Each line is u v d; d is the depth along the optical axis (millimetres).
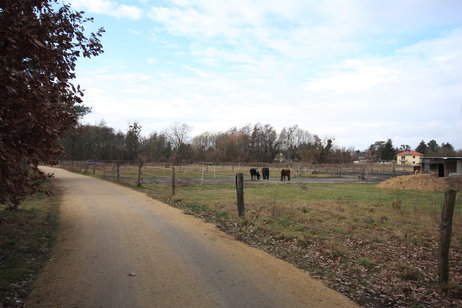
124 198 14320
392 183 22469
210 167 54844
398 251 6309
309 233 7574
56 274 4664
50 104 4832
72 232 7434
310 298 3973
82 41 5414
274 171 47594
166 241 6668
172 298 3857
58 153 5793
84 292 4012
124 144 71312
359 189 20609
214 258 5555
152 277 4559
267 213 10109
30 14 4449
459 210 10992
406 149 123062
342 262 5551
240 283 4406
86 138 71125
